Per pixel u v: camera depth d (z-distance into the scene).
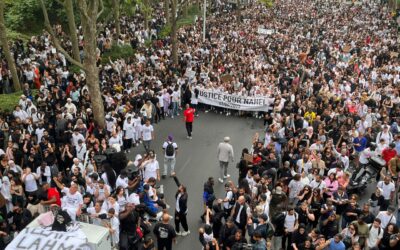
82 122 16.08
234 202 12.50
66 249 8.39
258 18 48.84
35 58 24.16
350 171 15.98
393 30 46.72
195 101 23.00
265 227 10.88
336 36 40.53
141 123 18.91
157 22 41.28
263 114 22.62
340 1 69.06
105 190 11.39
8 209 12.49
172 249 12.47
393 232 10.94
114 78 22.33
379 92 22.34
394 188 13.31
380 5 67.12
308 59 30.42
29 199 12.18
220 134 20.67
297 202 12.91
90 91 18.00
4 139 16.12
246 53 31.55
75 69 23.72
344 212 12.48
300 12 56.09
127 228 11.19
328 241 10.56
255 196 12.62
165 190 15.56
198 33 37.88
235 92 22.59
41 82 21.89
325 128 17.56
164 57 28.61
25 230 8.84
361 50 35.09
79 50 27.20
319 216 12.38
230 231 10.69
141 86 20.95
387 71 27.55
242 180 13.39
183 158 18.19
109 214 10.52
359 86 24.30
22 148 14.98
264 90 22.28
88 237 8.95
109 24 35.78
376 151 16.16
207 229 10.65
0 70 21.75
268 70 26.56
